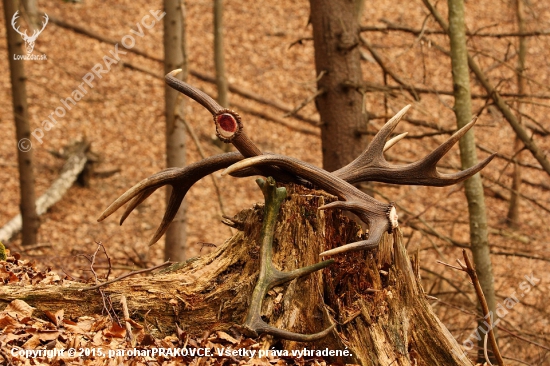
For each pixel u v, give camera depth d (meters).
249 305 4.45
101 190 16.67
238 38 21.72
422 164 4.79
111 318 4.45
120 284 4.64
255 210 4.78
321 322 4.45
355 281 4.59
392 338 4.43
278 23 22.67
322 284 4.54
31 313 4.39
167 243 10.64
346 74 9.00
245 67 20.59
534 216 14.67
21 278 5.06
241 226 4.84
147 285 4.64
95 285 4.60
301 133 18.64
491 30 19.30
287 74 20.59
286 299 4.48
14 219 14.65
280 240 4.65
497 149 14.65
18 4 11.78
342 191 4.52
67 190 16.44
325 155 9.20
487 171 15.56
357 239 4.65
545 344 8.83
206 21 22.77
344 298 4.58
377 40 20.33
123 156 17.81
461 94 8.54
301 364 4.29
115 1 23.11
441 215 14.80
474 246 8.53
